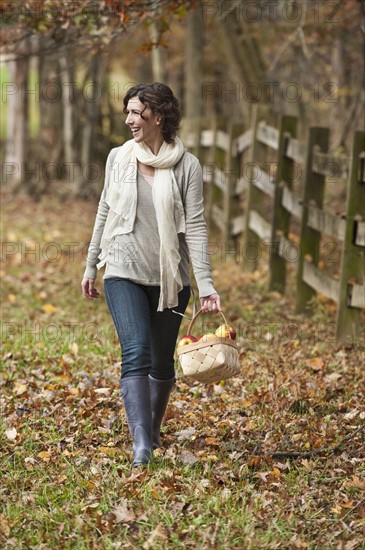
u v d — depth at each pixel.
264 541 5.37
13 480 6.38
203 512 5.77
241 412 7.91
